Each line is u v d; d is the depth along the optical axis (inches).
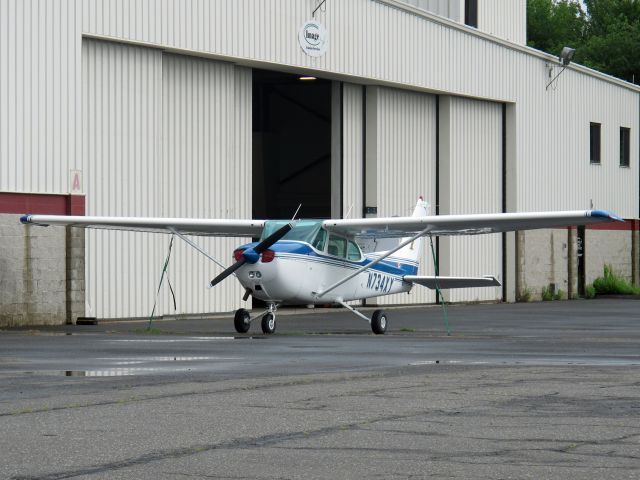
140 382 957.2
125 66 2262.6
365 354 1298.0
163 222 1903.3
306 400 837.8
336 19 2728.8
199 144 2474.2
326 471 569.3
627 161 4239.7
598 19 7283.5
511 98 3435.0
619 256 4153.5
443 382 964.0
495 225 1833.2
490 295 3420.3
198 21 2378.2
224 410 783.1
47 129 2065.7
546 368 1099.9
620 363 1175.0
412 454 616.4
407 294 3090.6
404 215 3070.9
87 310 2183.8
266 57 2539.4
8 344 1469.0
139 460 597.9
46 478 548.7
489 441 657.0
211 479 549.6
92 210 2192.4
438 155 3211.1
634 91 4279.0
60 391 888.3
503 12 3651.6
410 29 2979.8
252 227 1882.4
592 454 614.5
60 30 2089.1
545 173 3631.9
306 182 3432.6
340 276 1911.9
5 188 1989.4
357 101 2952.8
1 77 1985.7
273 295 1781.5
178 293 2405.3
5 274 1985.7
